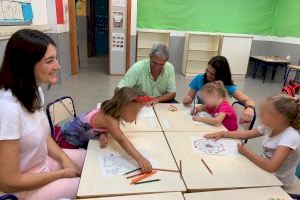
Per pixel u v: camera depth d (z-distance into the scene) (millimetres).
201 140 1487
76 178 1266
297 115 1320
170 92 2385
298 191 1408
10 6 2965
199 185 1068
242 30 6598
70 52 5500
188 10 6297
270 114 1343
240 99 2141
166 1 6180
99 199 963
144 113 1881
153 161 1237
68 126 1707
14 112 1038
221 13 6414
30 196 1170
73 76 5500
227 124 1861
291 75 5762
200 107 2010
